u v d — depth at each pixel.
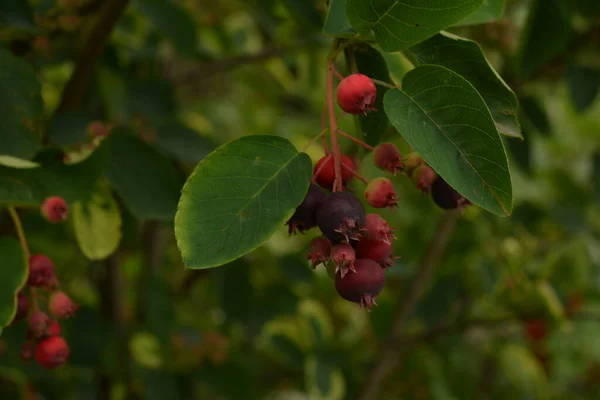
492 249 0.76
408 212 0.83
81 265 0.75
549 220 0.84
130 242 0.57
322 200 0.38
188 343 0.68
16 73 0.44
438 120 0.37
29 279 0.43
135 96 0.57
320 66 0.76
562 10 0.58
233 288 0.68
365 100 0.38
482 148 0.37
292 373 0.84
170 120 0.58
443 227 0.73
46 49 0.51
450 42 0.39
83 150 0.44
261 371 0.84
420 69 0.37
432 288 0.78
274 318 0.71
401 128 0.37
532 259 0.80
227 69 0.69
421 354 0.84
